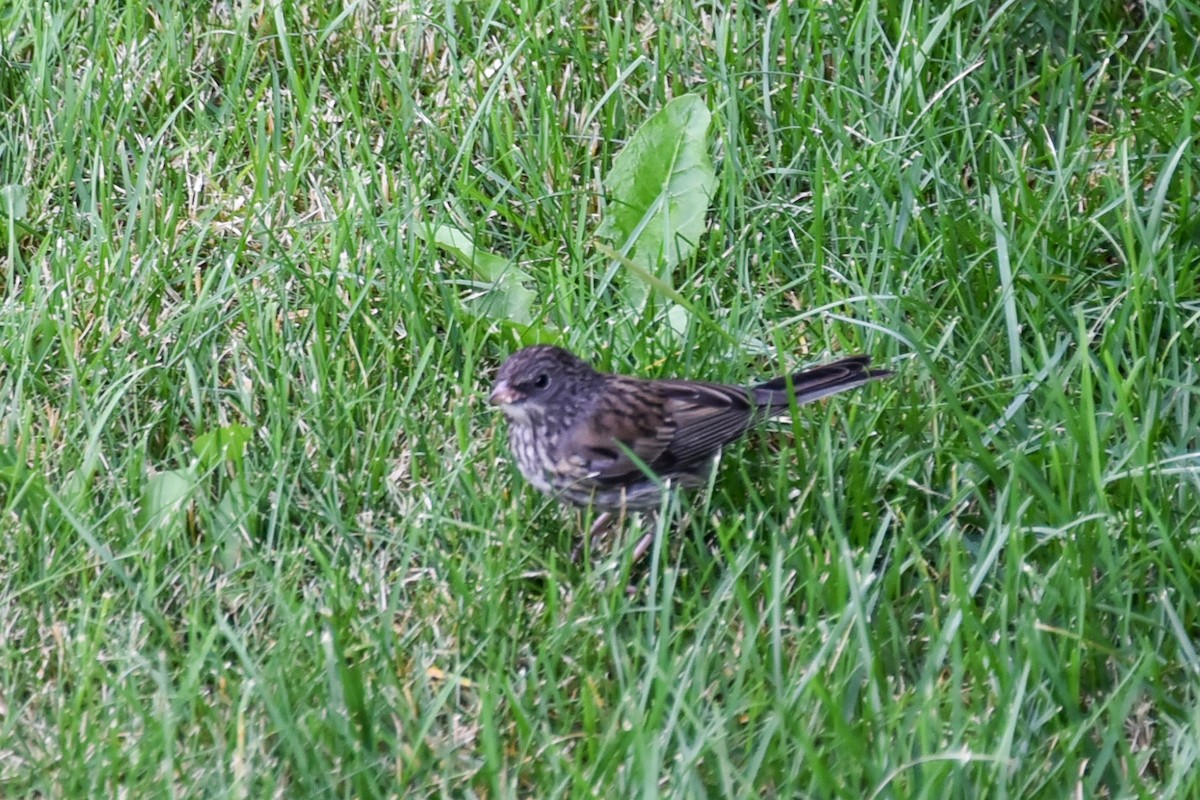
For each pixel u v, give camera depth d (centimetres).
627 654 863
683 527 942
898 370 1035
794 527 933
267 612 902
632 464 941
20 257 1129
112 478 966
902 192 1128
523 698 840
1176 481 956
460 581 884
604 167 1195
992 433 977
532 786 808
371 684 845
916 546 885
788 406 955
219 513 949
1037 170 1168
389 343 1038
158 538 925
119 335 1073
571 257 1132
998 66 1240
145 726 804
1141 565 889
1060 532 878
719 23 1239
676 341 1069
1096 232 1118
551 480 955
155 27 1265
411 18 1251
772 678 842
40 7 1230
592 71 1230
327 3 1274
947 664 866
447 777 793
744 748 809
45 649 877
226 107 1219
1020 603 867
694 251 1122
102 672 828
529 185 1184
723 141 1160
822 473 956
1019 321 1070
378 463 983
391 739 809
